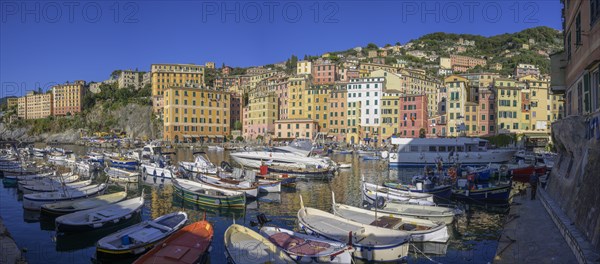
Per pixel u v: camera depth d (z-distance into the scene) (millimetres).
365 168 70125
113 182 48781
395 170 66375
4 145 141500
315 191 44219
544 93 108125
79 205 30281
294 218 31109
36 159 75438
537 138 100062
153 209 33969
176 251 19141
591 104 21859
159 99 175625
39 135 195125
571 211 21312
